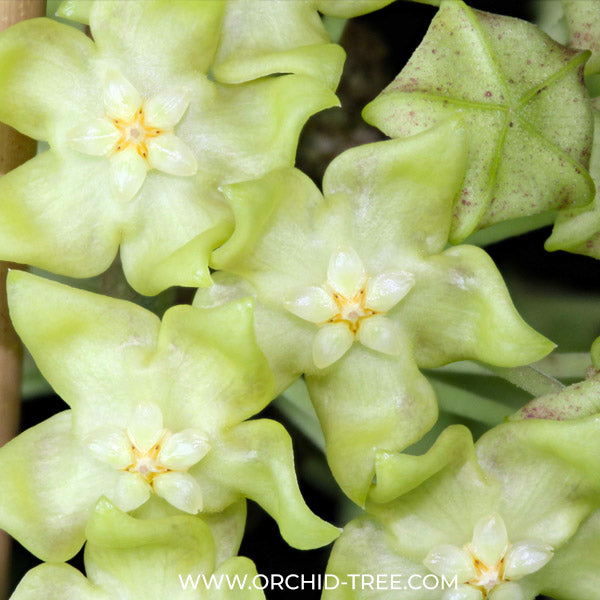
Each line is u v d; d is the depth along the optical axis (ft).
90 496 1.08
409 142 1.07
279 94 1.08
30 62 1.09
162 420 1.08
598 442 1.07
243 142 1.09
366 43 1.22
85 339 1.08
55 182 1.09
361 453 1.08
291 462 1.05
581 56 1.10
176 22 1.09
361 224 1.09
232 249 1.06
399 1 1.22
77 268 1.09
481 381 1.20
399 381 1.09
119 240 1.10
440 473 1.09
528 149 1.10
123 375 1.08
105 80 1.09
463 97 1.09
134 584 1.08
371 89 1.21
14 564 1.19
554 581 1.12
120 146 1.09
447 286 1.09
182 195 1.09
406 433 1.09
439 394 1.20
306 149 1.21
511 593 1.10
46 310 1.06
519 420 1.09
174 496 1.07
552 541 1.10
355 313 1.09
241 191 1.05
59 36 1.09
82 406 1.08
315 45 1.09
